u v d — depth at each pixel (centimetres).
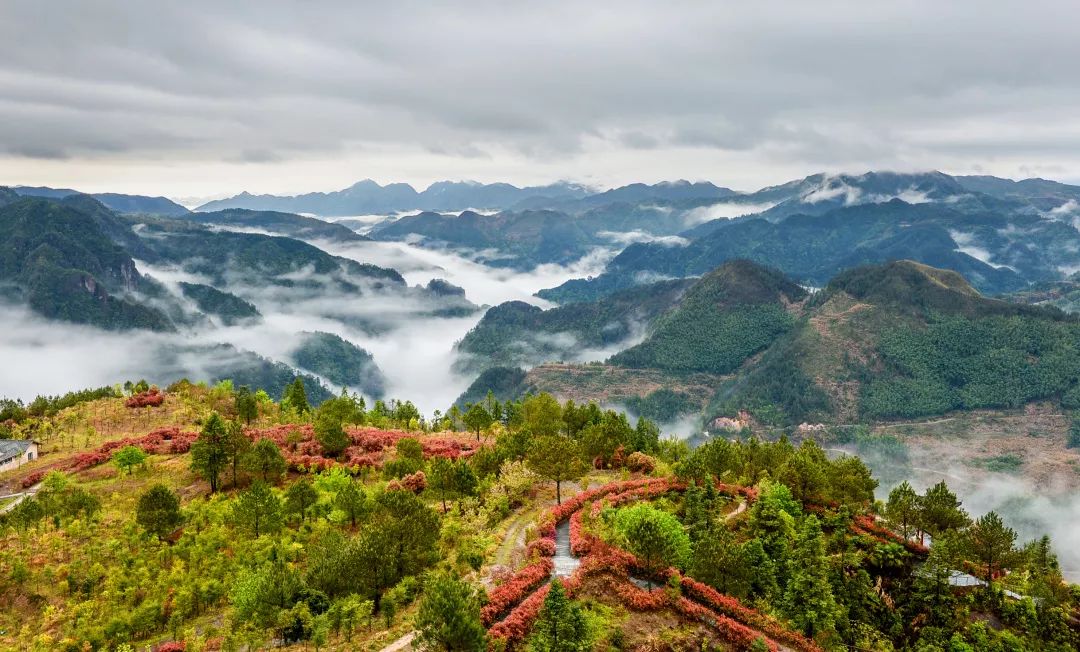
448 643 4869
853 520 9481
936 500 9188
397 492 7181
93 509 8812
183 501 9706
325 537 7438
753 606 6481
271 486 9956
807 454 11094
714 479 10044
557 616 5050
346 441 11981
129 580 6944
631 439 12338
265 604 5800
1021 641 6831
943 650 6700
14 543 8050
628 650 5412
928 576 7431
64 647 5775
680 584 6391
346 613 5738
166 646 5678
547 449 8700
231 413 15288
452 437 13825
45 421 14238
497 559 7025
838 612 6475
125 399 16162
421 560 6681
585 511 8144
